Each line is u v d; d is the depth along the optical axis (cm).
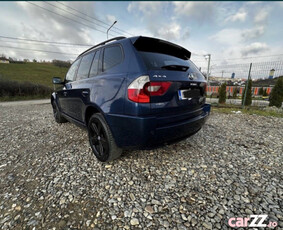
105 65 190
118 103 154
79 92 229
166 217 120
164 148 236
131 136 149
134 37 167
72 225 114
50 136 301
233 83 2027
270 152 226
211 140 270
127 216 121
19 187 156
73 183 161
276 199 136
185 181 161
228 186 153
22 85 1457
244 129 337
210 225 113
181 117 168
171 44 197
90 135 211
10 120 449
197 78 196
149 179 165
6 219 120
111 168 186
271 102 1014
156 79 143
